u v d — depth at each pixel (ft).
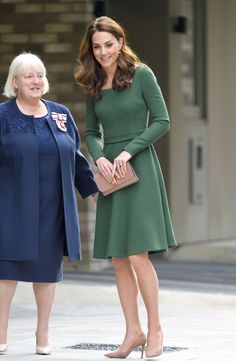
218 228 128.16
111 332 67.87
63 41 106.22
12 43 107.76
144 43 118.73
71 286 89.86
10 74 58.39
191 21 124.47
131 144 56.49
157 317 56.95
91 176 60.03
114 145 57.52
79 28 105.81
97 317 75.66
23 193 57.41
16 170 57.57
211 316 76.18
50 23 106.52
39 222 57.77
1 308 58.70
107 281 95.04
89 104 58.90
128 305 57.82
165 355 58.13
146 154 57.16
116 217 56.85
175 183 119.75
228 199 130.00
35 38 107.14
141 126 57.36
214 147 127.44
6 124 57.82
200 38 125.59
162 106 57.16
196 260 115.65
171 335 66.33
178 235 120.47
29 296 84.58
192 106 124.36
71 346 61.93
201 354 58.70
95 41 56.90
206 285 93.20
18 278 57.93
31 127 57.93
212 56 126.82
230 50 129.08
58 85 106.22
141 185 56.75
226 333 67.26
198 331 68.23
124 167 56.18
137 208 56.54
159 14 118.21
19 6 107.55
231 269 106.73
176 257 118.01
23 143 57.47
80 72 58.03
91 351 60.03
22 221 57.47
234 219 131.23
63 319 74.43
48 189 57.98
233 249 120.06
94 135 58.95
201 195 124.36
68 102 105.91
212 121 126.93
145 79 57.11
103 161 57.00
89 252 104.32
